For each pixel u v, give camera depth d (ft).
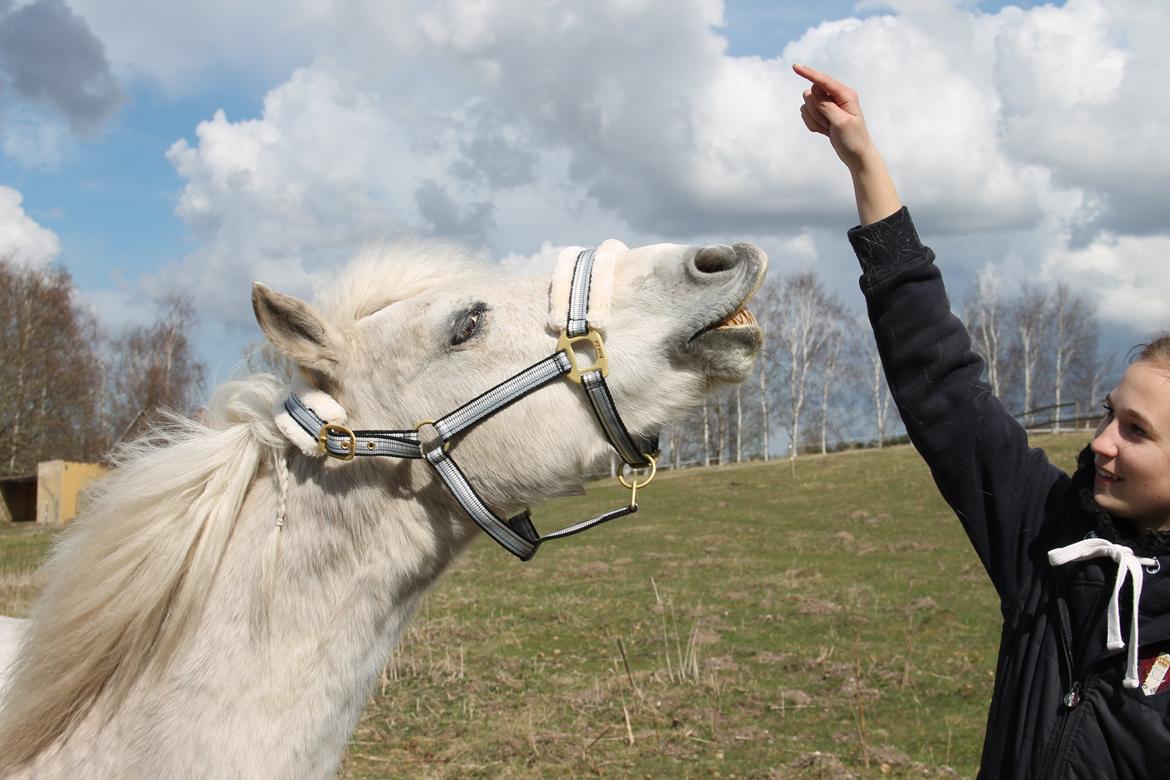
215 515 7.11
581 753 16.66
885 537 51.67
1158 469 5.57
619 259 7.75
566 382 7.31
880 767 15.97
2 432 95.25
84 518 7.48
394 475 7.32
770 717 18.88
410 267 8.21
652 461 7.55
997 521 6.77
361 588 7.20
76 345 107.04
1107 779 5.47
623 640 26.40
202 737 6.57
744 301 7.14
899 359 6.97
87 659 6.90
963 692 20.48
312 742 6.89
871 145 7.21
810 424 152.05
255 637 6.89
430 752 16.99
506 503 7.52
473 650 25.22
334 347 7.41
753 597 33.35
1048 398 149.48
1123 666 5.51
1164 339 5.82
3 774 6.93
